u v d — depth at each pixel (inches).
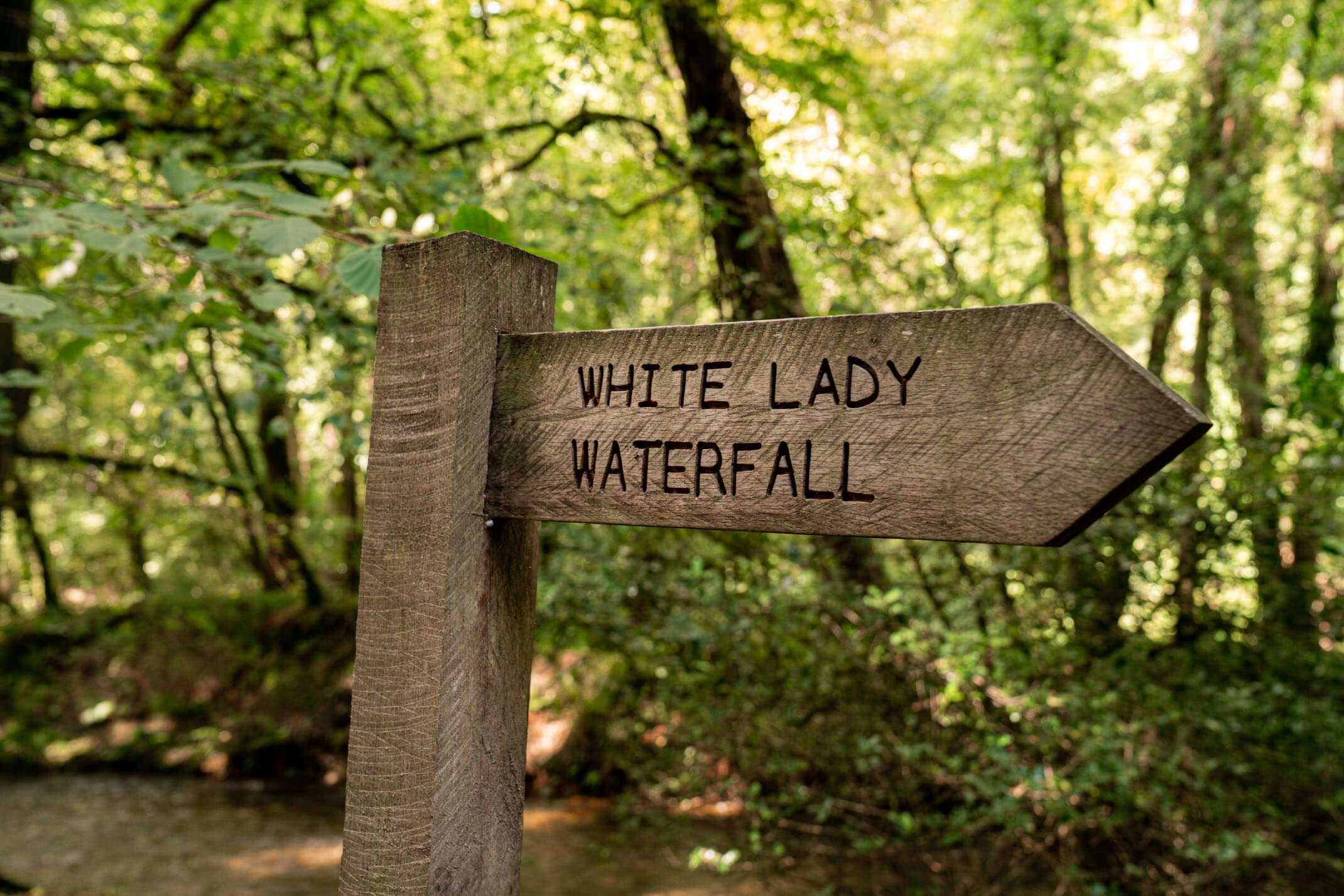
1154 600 213.3
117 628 438.3
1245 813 158.9
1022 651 192.4
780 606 184.7
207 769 357.1
